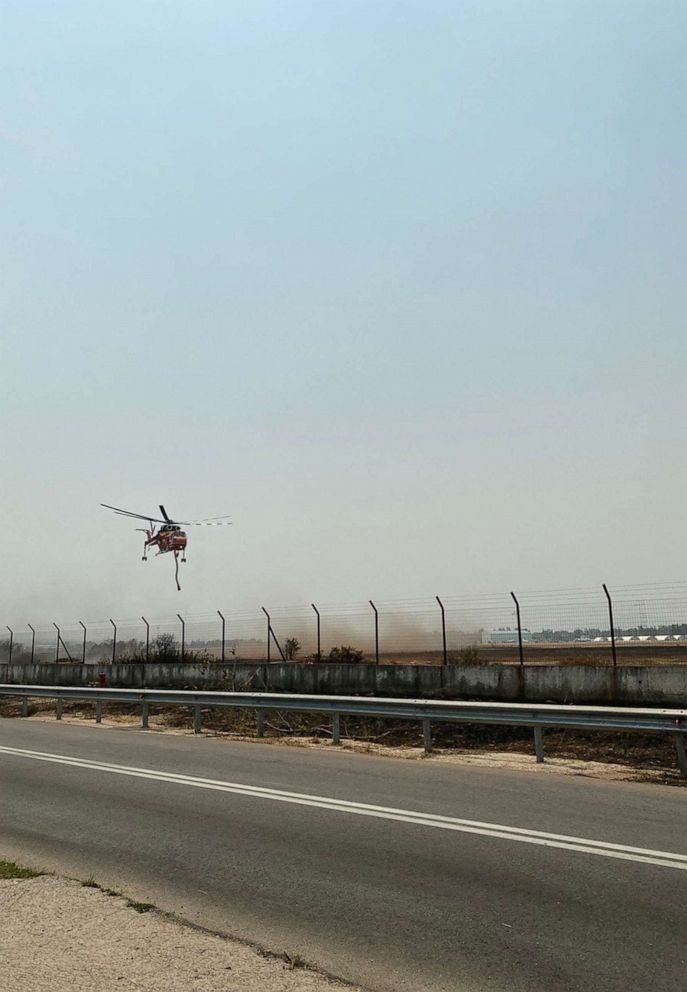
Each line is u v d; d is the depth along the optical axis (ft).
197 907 20.56
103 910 19.95
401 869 23.38
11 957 16.83
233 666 84.53
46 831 28.91
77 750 49.06
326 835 27.30
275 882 22.45
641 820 29.01
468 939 18.12
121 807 32.42
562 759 45.85
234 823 29.27
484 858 24.27
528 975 16.24
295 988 15.56
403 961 17.01
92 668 99.55
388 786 36.06
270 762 43.60
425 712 47.50
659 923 18.85
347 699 51.11
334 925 19.13
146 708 63.21
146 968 16.34
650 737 49.78
